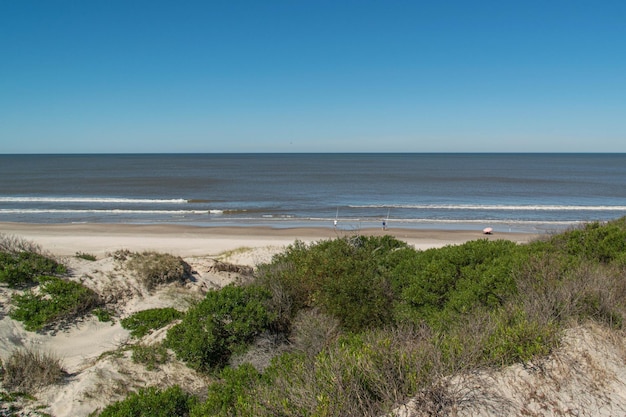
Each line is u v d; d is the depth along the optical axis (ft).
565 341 16.58
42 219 109.50
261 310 27.84
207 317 27.45
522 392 14.01
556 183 219.61
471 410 13.14
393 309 26.96
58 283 35.17
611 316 17.81
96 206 133.08
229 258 64.44
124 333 32.45
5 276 34.14
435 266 28.32
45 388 23.00
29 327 30.17
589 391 14.15
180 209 128.36
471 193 174.81
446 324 22.66
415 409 13.09
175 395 21.34
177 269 43.80
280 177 264.93
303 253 39.14
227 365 25.67
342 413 12.89
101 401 22.22
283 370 19.15
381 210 128.47
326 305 27.40
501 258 28.45
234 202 146.30
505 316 18.89
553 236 40.47
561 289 20.52
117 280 39.86
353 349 17.57
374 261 34.94
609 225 42.47
